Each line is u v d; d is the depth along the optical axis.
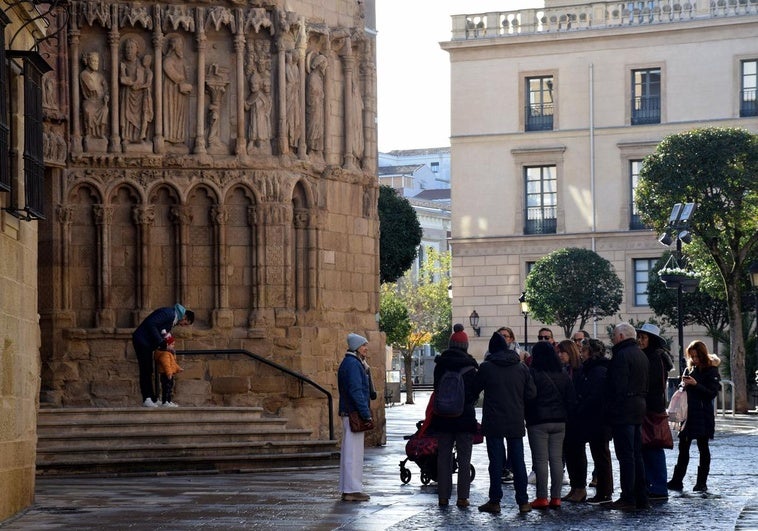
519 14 70.31
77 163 26.97
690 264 53.16
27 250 17.12
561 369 17.56
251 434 25.17
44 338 26.75
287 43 27.91
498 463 17.08
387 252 53.91
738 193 49.50
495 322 70.44
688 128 67.62
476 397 17.56
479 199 70.75
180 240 27.19
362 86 30.08
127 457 23.33
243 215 27.56
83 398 26.78
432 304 97.19
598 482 18.34
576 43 69.25
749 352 53.44
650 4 68.50
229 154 27.50
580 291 62.06
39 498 18.42
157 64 27.17
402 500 18.48
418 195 132.25
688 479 21.81
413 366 108.81
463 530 15.15
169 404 25.48
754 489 20.08
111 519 15.92
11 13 16.11
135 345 25.22
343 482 18.16
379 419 30.70
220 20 27.31
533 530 15.17
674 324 56.44
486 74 70.56
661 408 18.23
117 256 27.20
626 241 68.25
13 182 16.06
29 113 16.52
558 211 69.50
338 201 29.16
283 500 18.20
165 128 27.30
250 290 27.53
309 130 28.58
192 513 16.55
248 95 27.61
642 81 68.56
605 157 68.88
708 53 67.44
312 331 27.86
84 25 27.11
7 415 15.92
